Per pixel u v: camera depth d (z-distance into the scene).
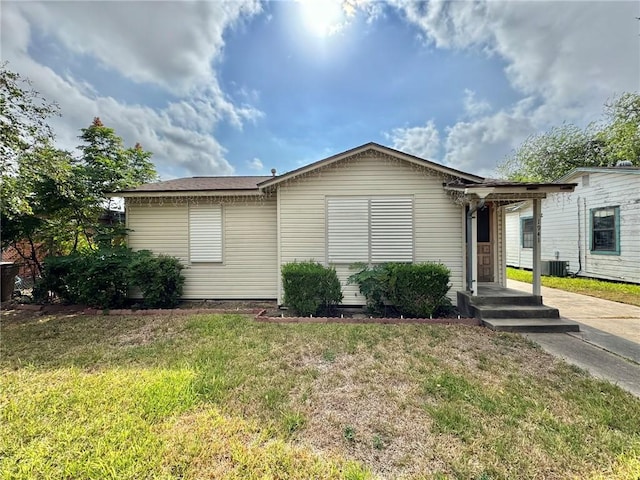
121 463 2.28
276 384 3.56
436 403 3.15
